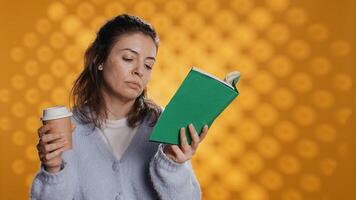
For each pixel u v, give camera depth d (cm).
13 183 223
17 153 223
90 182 73
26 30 219
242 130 198
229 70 197
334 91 186
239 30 196
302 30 188
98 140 76
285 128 192
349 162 184
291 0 189
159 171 69
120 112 77
